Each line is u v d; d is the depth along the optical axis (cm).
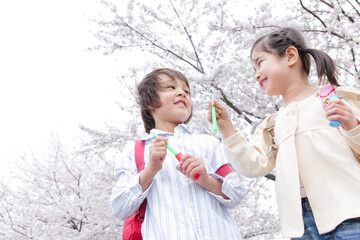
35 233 625
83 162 695
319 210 154
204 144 194
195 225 163
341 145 158
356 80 472
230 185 175
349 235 144
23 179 682
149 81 212
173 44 559
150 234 165
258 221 629
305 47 196
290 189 162
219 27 488
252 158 177
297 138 170
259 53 192
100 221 627
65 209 623
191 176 165
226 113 180
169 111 201
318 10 499
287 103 187
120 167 191
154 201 173
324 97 169
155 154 164
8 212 643
